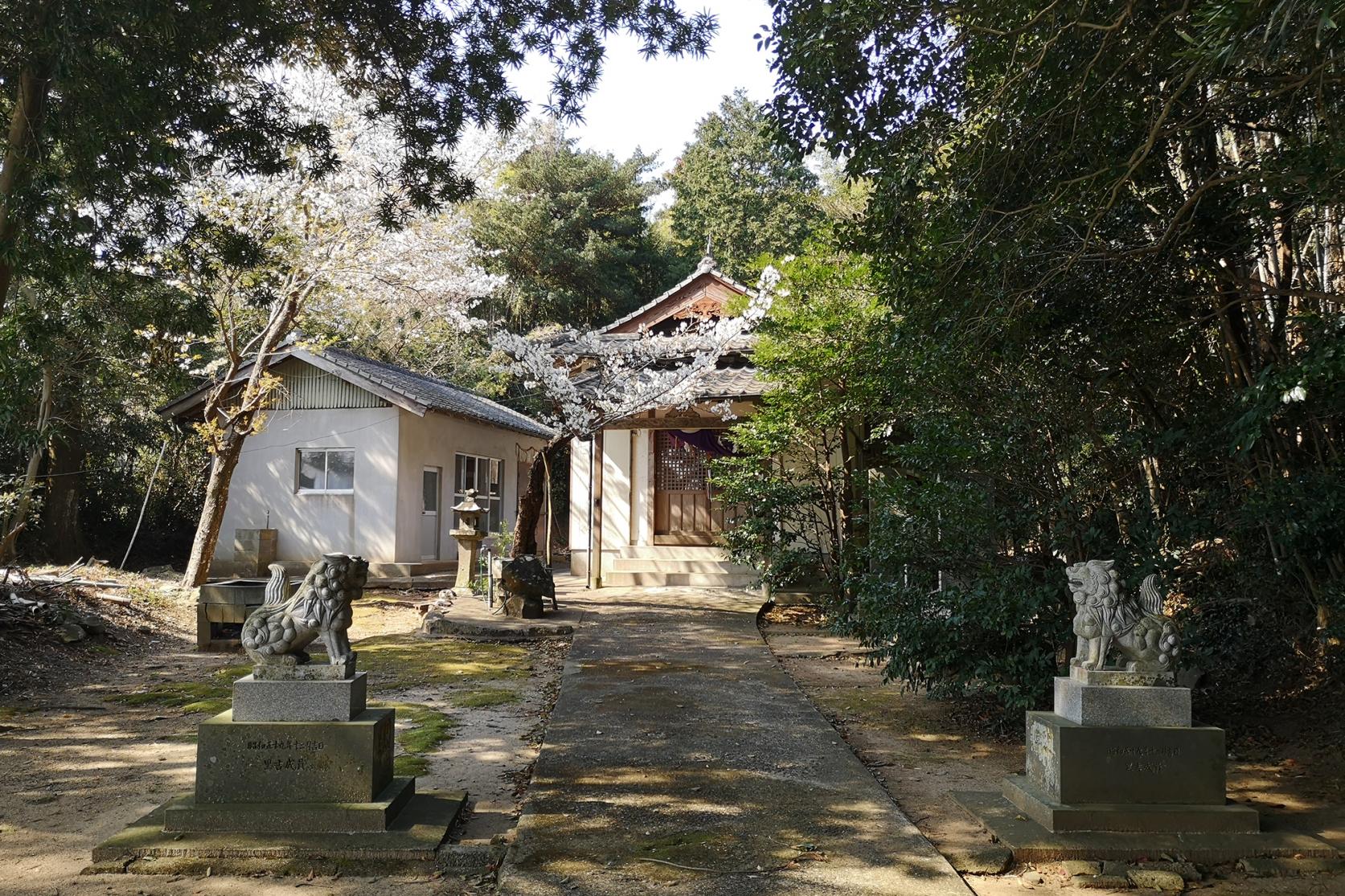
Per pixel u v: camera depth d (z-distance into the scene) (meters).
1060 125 6.18
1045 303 6.70
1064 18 5.72
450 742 6.79
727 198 32.09
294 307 15.55
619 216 32.50
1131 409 7.49
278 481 18.39
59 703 8.17
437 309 18.92
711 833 4.70
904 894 4.00
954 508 7.17
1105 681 4.96
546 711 7.76
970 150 6.31
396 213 14.71
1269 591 7.10
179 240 10.07
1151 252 6.24
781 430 12.55
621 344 15.29
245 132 8.86
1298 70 5.49
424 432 19.41
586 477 17.30
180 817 4.57
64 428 16.55
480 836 4.81
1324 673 7.19
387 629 12.86
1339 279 6.85
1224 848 4.61
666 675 8.75
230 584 11.20
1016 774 5.98
